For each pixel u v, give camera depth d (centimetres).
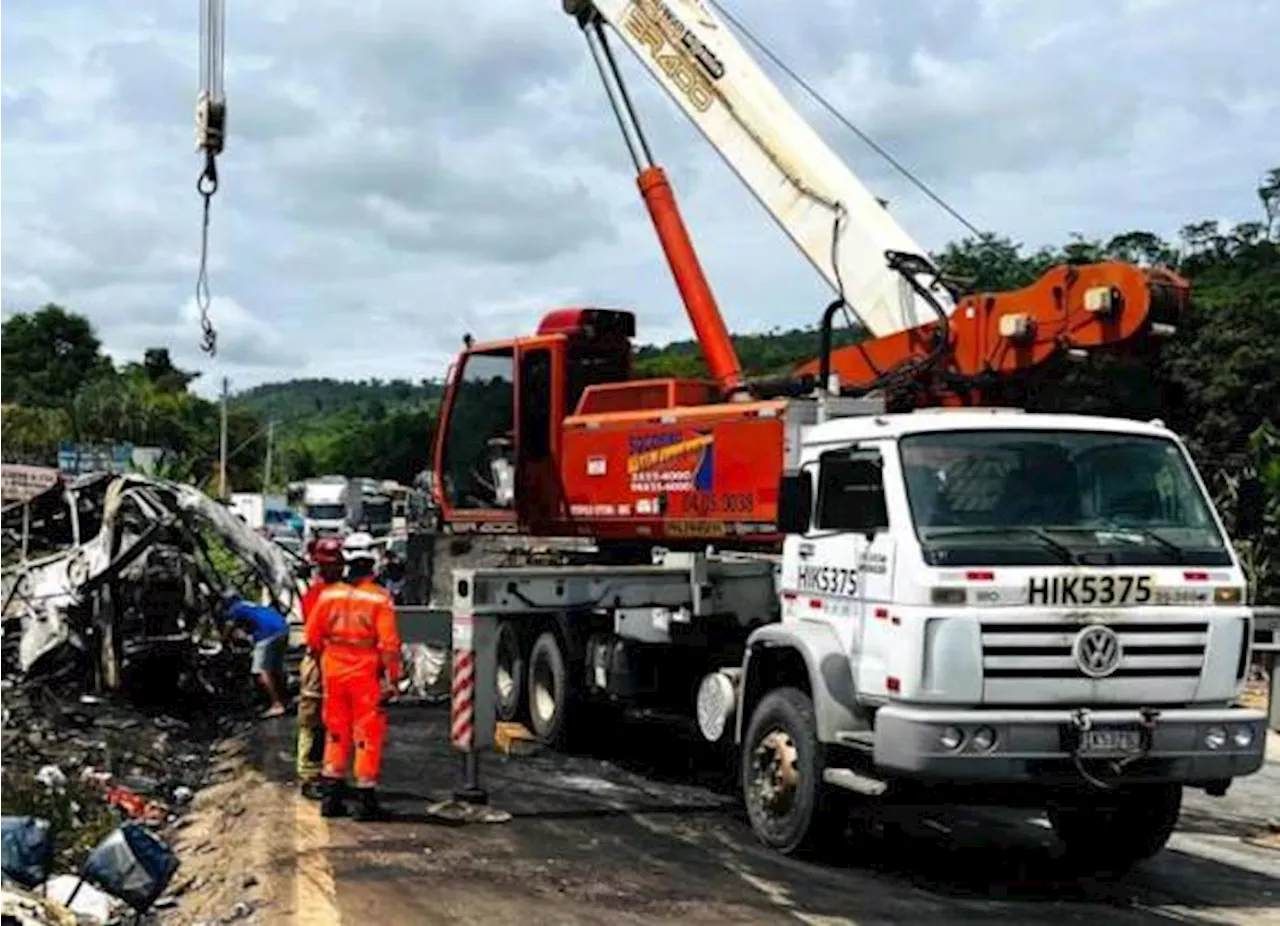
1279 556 2083
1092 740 798
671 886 829
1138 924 794
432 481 1598
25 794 1021
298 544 4006
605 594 1056
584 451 1326
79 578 1498
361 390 19938
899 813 1088
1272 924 809
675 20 1277
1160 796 881
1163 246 5281
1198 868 959
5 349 9812
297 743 1308
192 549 1644
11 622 1538
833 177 1200
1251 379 3105
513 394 1432
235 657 1675
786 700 912
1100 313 962
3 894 697
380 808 1030
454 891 804
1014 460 849
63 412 7144
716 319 1270
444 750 1306
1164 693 820
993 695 800
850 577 874
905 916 783
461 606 1035
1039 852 977
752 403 1114
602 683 1256
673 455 1195
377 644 1004
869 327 1159
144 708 1542
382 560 1847
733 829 990
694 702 1164
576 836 957
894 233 1176
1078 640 805
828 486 917
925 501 828
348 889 806
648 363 1509
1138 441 874
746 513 1098
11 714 1313
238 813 1063
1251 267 5184
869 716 867
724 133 1246
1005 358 1023
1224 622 830
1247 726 823
